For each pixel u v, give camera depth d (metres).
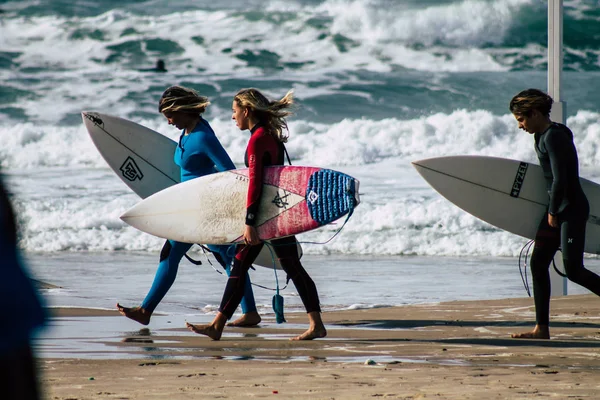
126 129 25.80
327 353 16.52
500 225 21.58
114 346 17.69
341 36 105.19
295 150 69.62
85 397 11.47
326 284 31.88
